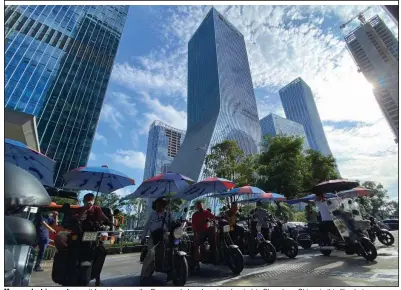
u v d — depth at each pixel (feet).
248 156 95.25
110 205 101.91
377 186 171.12
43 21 179.93
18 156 16.71
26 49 164.04
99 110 195.52
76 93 184.24
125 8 252.42
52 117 166.81
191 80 372.99
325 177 78.43
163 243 15.92
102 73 208.03
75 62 190.80
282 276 16.84
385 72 258.78
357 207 23.75
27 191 8.68
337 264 19.99
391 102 243.40
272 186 68.03
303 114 480.64
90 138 183.52
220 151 100.99
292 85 524.52
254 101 354.95
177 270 15.23
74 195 30.53
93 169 18.44
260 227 24.77
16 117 40.37
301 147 71.26
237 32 399.03
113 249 35.78
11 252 9.39
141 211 156.04
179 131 484.33
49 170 18.16
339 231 22.08
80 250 12.77
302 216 76.13
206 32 358.23
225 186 25.63
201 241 18.80
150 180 22.29
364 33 295.89
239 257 18.15
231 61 344.08
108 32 225.76
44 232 22.91
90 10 217.36
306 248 33.55
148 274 15.79
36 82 163.12
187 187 26.48
